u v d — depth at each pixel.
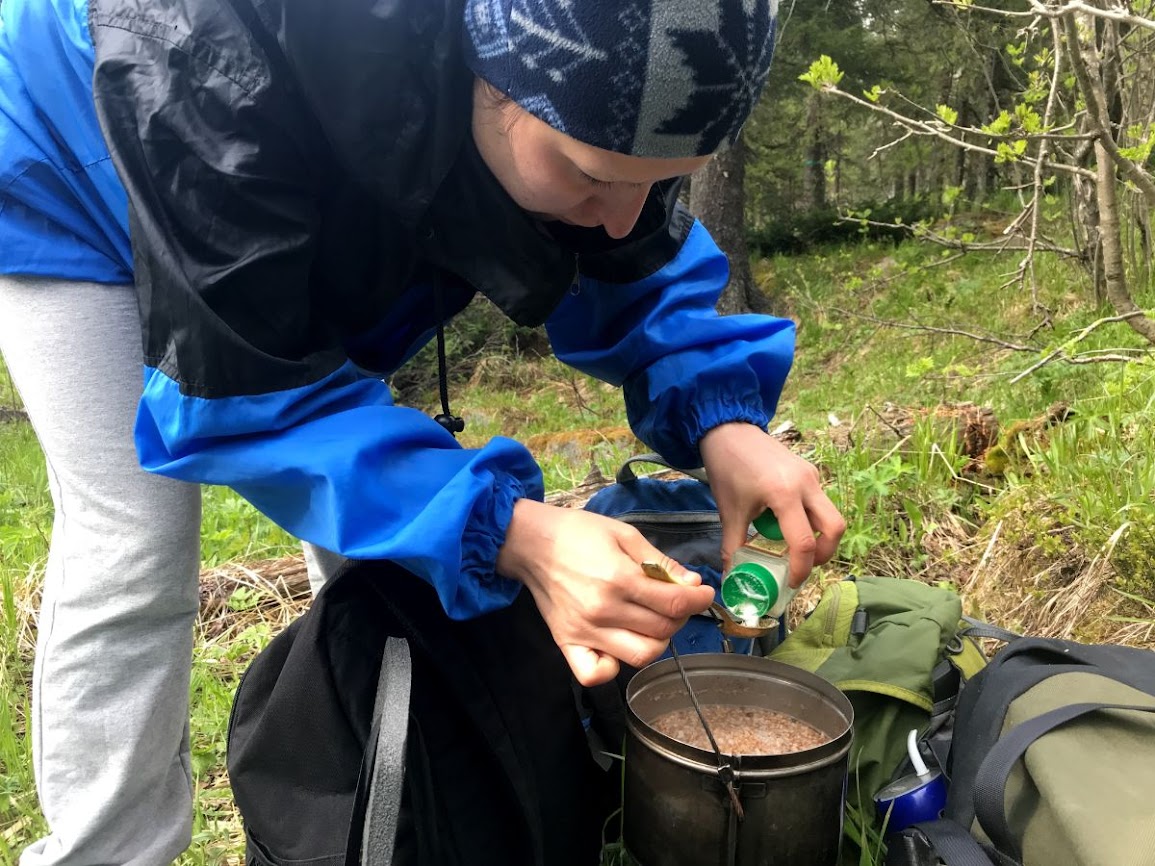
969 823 1.33
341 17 1.04
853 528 2.73
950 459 3.09
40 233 1.27
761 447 1.54
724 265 1.73
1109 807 1.14
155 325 1.13
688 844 1.30
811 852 1.29
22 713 2.39
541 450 6.34
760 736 1.45
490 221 1.24
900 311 9.17
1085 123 3.68
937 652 1.65
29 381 1.31
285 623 2.82
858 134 22.30
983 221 11.76
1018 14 3.12
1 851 1.78
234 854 1.81
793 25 11.16
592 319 1.71
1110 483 2.48
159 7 1.12
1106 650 1.54
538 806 1.35
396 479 1.17
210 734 2.16
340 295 1.35
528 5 0.98
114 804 1.39
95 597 1.34
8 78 1.26
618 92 0.96
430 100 1.11
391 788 1.10
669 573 1.13
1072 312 5.74
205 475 1.19
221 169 1.07
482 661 1.37
